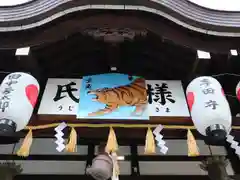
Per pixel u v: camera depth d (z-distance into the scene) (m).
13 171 4.92
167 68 5.27
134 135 4.84
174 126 4.60
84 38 4.92
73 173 5.90
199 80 4.39
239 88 4.61
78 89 4.93
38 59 4.93
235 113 5.35
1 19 4.64
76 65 5.34
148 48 5.10
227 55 4.76
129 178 5.23
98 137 4.77
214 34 4.75
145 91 4.87
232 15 4.89
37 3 4.74
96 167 4.11
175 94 4.91
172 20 4.69
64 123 4.47
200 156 5.72
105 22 4.71
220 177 4.88
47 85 5.00
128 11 4.71
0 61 4.80
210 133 3.79
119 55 5.10
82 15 4.73
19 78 4.21
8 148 6.07
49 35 4.72
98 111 4.56
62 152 6.07
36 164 5.90
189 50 4.77
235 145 4.56
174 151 6.29
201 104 4.05
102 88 4.92
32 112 4.40
